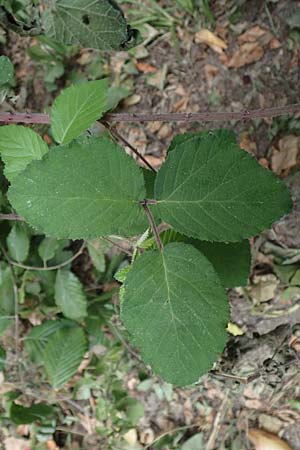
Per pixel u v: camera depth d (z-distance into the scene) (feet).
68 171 1.30
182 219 1.36
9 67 1.80
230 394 2.77
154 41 3.14
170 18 3.12
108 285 2.94
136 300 1.31
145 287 1.32
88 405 2.96
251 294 2.78
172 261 1.33
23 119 1.71
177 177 1.35
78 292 2.81
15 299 2.82
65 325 2.85
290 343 2.60
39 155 1.67
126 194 1.34
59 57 3.17
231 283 1.80
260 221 1.34
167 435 2.85
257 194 1.34
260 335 2.67
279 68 2.92
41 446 2.92
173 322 1.31
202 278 1.32
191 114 1.79
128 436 2.89
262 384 2.68
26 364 3.01
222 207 1.34
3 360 2.69
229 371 2.46
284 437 2.73
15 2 1.91
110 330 2.95
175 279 1.32
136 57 3.14
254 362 2.58
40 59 3.16
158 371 1.32
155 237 1.35
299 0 2.89
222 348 1.32
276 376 2.45
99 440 2.92
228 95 3.00
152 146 3.04
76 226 1.32
